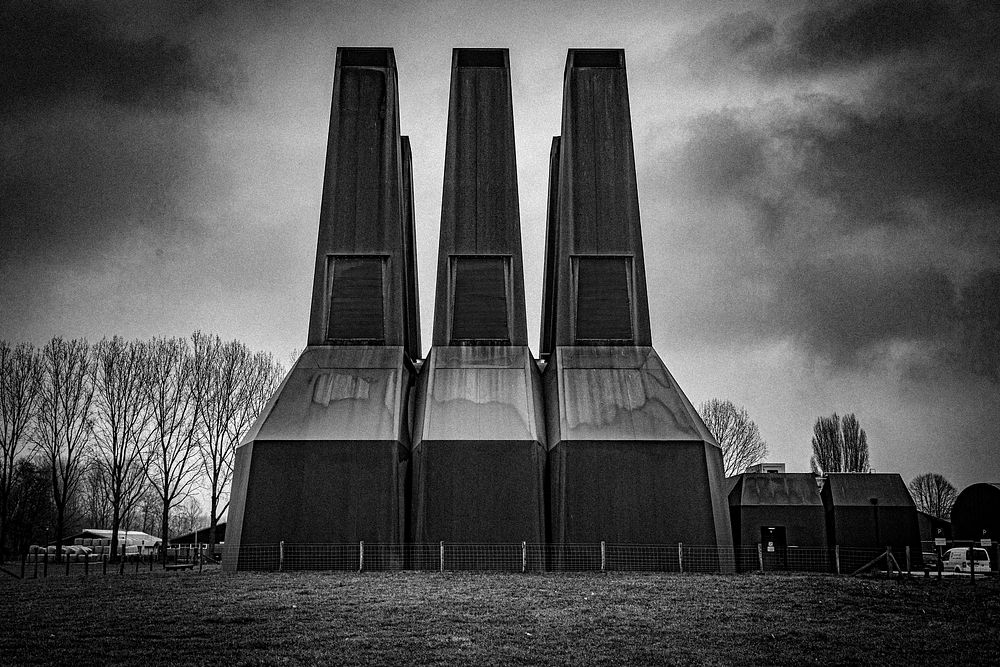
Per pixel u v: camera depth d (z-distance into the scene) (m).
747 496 47.31
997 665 19.44
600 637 20.86
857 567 45.41
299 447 35.72
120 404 60.50
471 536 35.16
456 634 20.80
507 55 42.41
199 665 17.86
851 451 86.38
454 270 40.09
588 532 35.41
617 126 41.88
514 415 36.97
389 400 37.31
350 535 34.78
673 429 36.84
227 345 63.69
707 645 20.45
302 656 18.64
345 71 42.03
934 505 117.44
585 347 39.53
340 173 40.91
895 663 19.39
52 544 79.81
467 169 41.12
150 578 30.45
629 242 40.59
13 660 18.09
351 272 39.91
